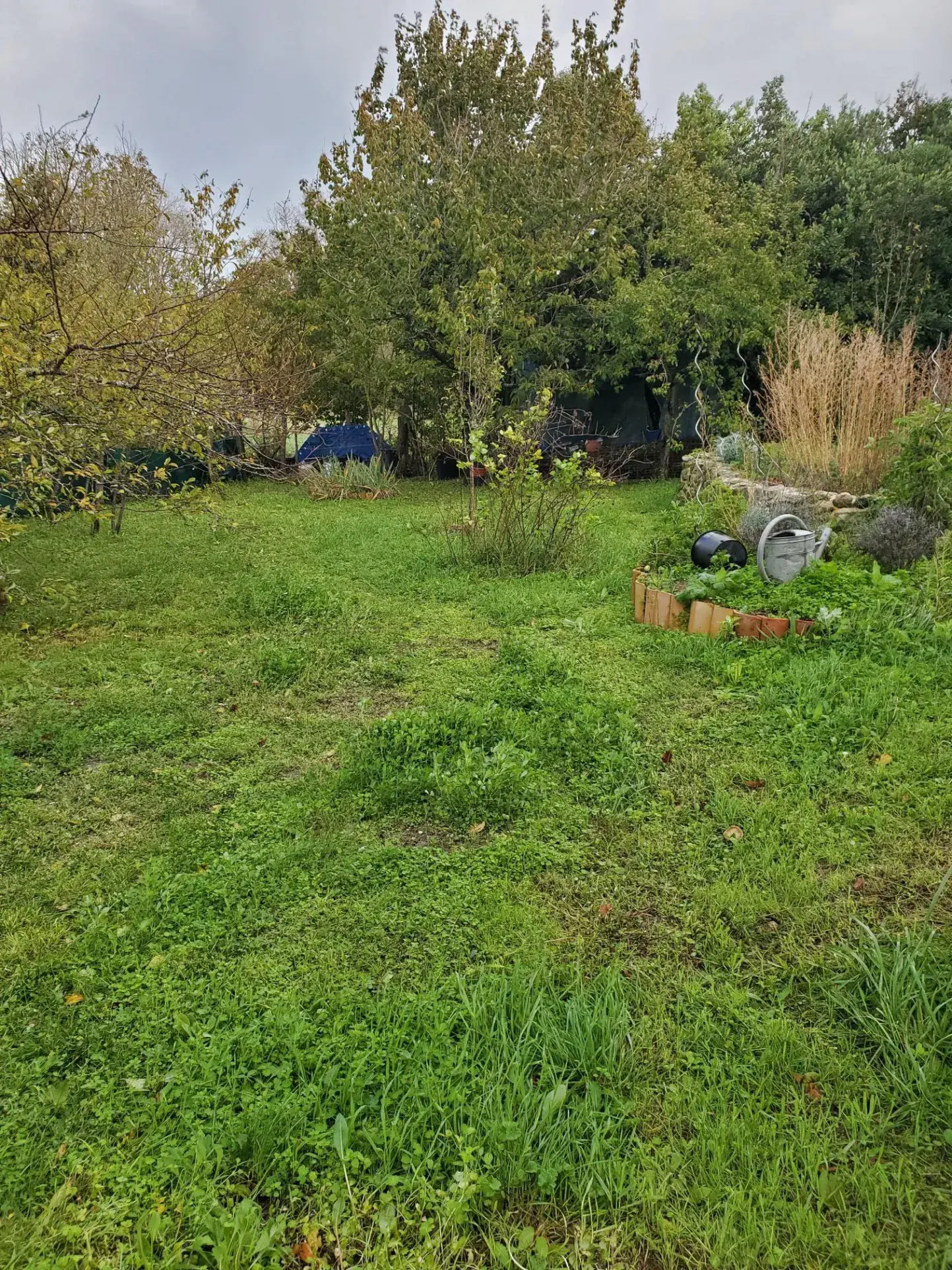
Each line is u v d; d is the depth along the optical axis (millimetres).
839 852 2965
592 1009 2242
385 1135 1868
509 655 5184
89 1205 1754
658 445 16984
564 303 14570
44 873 3020
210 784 3691
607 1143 1863
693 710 4301
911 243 16469
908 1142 1861
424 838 3236
